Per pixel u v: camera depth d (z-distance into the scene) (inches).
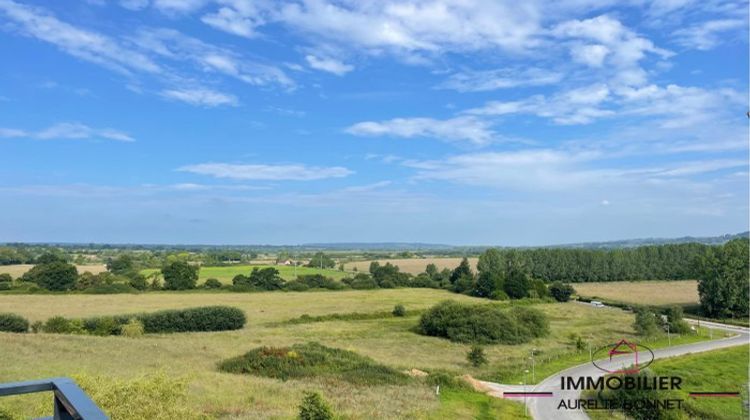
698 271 4576.8
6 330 2561.5
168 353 2026.3
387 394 1583.4
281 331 3061.0
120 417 669.3
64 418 145.7
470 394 1731.1
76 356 1758.1
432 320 3225.9
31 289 4111.7
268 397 1365.7
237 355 2059.5
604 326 3636.8
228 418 1107.3
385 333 3211.1
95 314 3080.7
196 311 3053.6
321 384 1675.7
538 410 1612.9
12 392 140.3
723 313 4318.4
